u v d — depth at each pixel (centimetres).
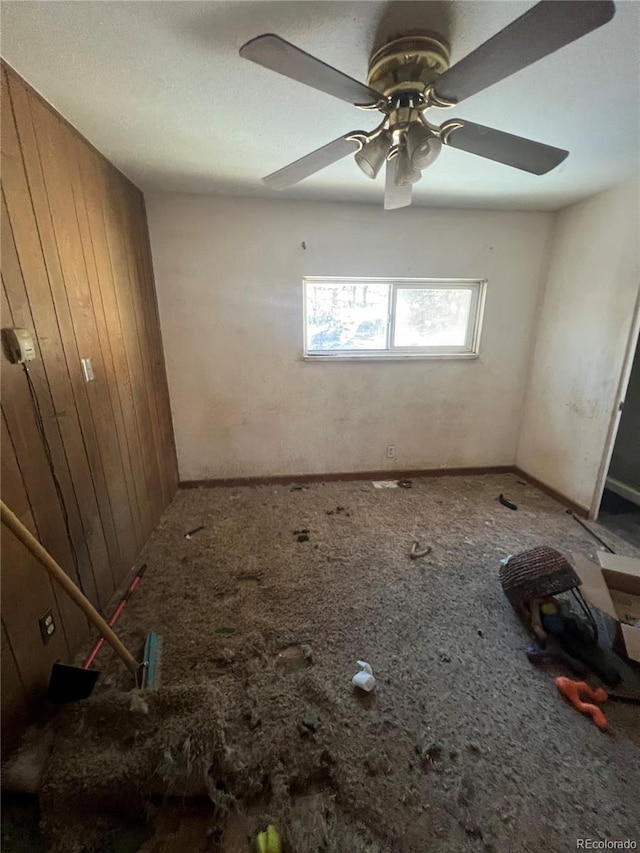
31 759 112
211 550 226
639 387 285
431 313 306
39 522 134
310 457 319
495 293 301
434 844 97
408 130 113
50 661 135
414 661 151
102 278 187
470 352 317
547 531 248
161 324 274
